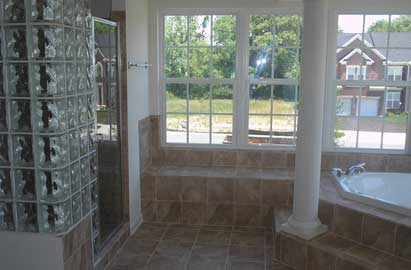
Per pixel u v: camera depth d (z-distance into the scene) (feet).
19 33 6.12
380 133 12.91
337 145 13.10
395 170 12.69
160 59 13.23
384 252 8.78
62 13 6.39
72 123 6.82
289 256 9.64
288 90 13.04
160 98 13.42
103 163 9.75
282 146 13.25
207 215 12.12
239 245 10.80
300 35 12.71
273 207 11.78
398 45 12.43
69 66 6.67
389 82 12.60
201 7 12.65
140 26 11.92
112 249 9.82
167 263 9.78
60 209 6.59
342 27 12.48
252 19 12.76
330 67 12.59
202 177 11.96
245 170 12.78
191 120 13.56
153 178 12.09
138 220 12.03
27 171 6.50
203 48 13.15
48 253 6.64
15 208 6.64
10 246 6.73
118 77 10.41
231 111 13.34
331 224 9.80
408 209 8.94
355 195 9.93
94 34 8.76
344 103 12.87
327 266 8.88
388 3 12.07
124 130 10.73
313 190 9.52
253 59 13.02
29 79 6.21
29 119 6.33
